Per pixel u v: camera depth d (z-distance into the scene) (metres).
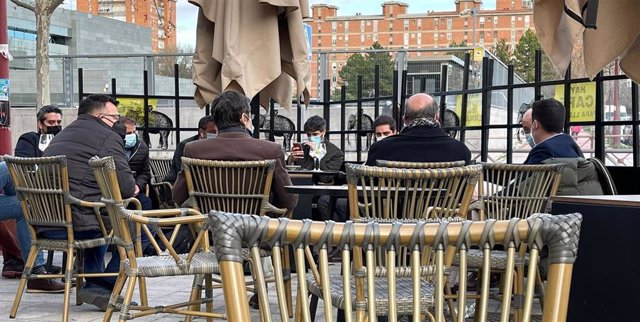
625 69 4.15
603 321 2.97
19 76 16.27
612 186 4.24
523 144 11.44
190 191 4.03
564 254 1.40
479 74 10.98
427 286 2.75
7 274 6.16
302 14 5.88
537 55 6.52
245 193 3.99
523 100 11.52
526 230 1.43
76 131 4.72
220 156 4.03
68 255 4.38
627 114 7.23
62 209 4.39
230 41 5.67
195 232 3.94
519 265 2.67
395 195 3.09
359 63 12.01
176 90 9.20
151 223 3.39
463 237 1.45
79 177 4.57
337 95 12.14
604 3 3.81
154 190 7.43
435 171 3.04
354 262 2.46
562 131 4.84
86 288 4.88
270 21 5.80
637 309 2.87
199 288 4.13
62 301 5.20
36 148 6.14
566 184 4.18
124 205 3.85
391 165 3.39
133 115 9.16
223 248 1.38
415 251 1.46
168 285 5.88
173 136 12.96
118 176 4.74
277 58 5.76
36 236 4.54
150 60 13.31
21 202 4.52
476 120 7.79
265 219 1.43
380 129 7.08
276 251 1.43
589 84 5.96
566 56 3.91
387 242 1.45
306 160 7.45
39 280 5.46
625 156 9.17
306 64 5.88
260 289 1.42
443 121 8.32
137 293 5.50
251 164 3.92
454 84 11.16
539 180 4.05
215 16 5.81
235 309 1.35
